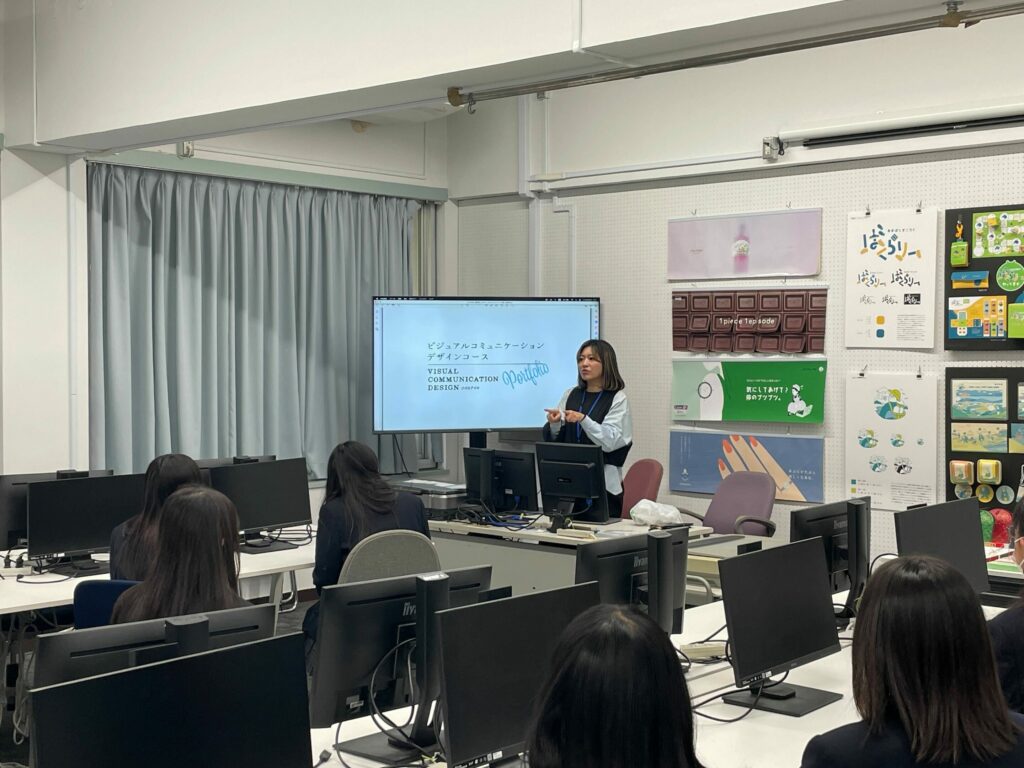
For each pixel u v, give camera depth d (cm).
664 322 657
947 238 542
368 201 711
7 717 446
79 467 564
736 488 571
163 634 214
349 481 402
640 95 659
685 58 357
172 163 599
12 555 466
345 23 414
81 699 167
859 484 578
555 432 558
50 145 532
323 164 680
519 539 492
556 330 679
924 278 553
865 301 573
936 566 169
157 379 603
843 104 575
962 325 538
